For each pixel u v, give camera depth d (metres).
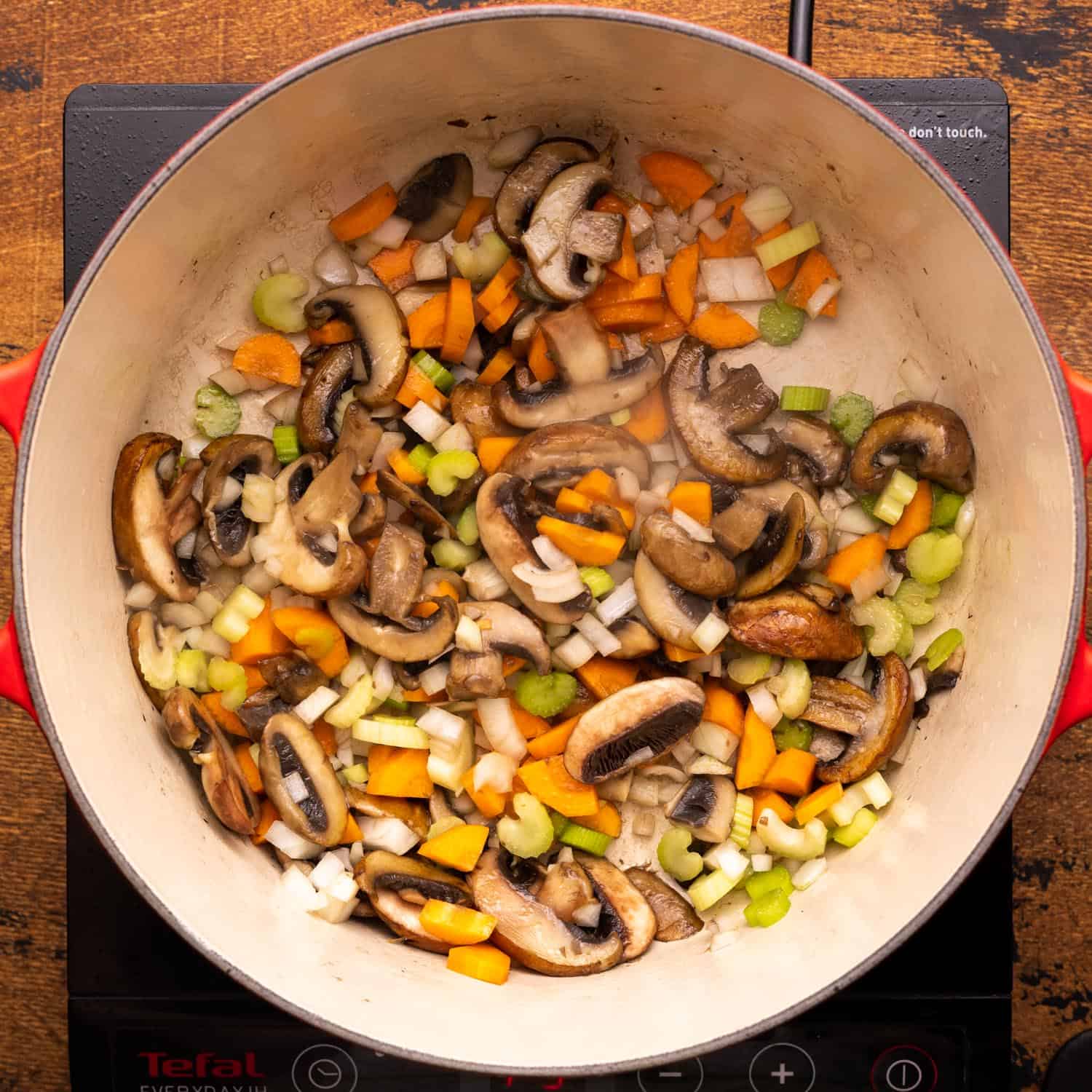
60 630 0.56
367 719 0.61
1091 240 0.65
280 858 0.61
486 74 0.58
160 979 0.60
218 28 0.65
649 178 0.62
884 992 0.60
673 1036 0.56
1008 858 0.61
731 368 0.63
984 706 0.59
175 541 0.60
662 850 0.61
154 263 0.58
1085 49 0.65
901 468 0.62
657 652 0.62
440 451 0.61
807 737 0.61
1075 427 0.54
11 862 0.65
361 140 0.60
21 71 0.65
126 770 0.58
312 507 0.60
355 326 0.61
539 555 0.60
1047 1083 0.64
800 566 0.61
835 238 0.62
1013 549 0.58
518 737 0.61
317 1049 0.60
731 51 0.55
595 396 0.61
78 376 0.56
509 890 0.60
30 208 0.65
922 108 0.61
